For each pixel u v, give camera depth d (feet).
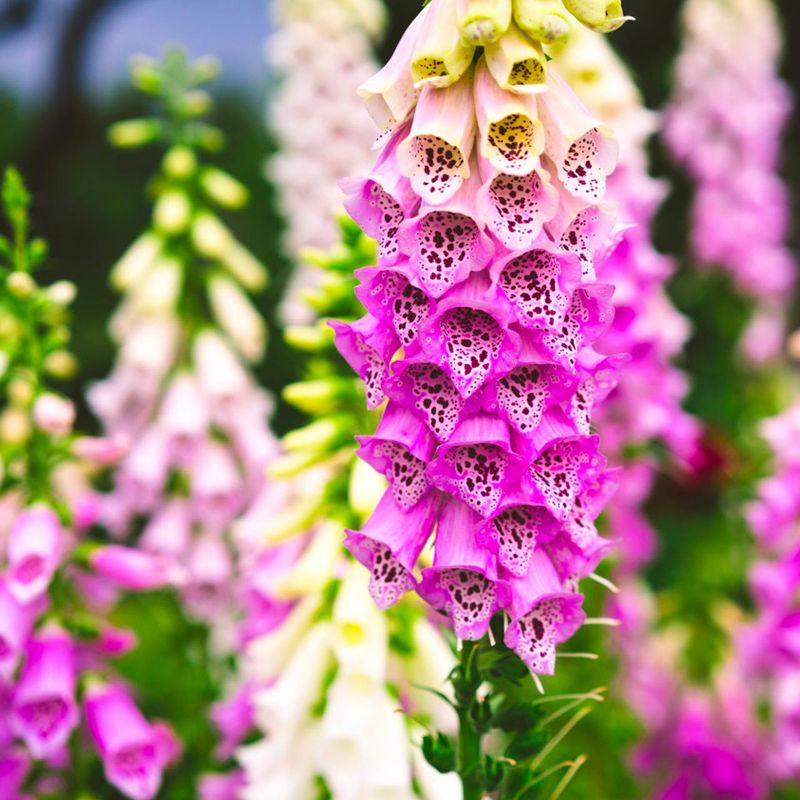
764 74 9.45
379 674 3.97
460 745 3.43
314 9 8.20
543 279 3.21
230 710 4.55
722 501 6.51
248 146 14.47
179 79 5.75
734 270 9.27
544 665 3.25
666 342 5.25
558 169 3.21
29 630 4.22
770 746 5.69
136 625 6.27
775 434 5.17
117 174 14.71
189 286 5.91
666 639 5.84
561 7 3.22
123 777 4.25
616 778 5.46
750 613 6.47
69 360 5.44
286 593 4.08
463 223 3.23
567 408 3.28
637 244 4.74
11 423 5.16
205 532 5.82
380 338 3.25
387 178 3.23
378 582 3.31
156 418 5.94
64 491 5.62
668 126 9.68
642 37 14.67
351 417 4.13
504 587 3.23
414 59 3.22
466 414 3.24
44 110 14.23
